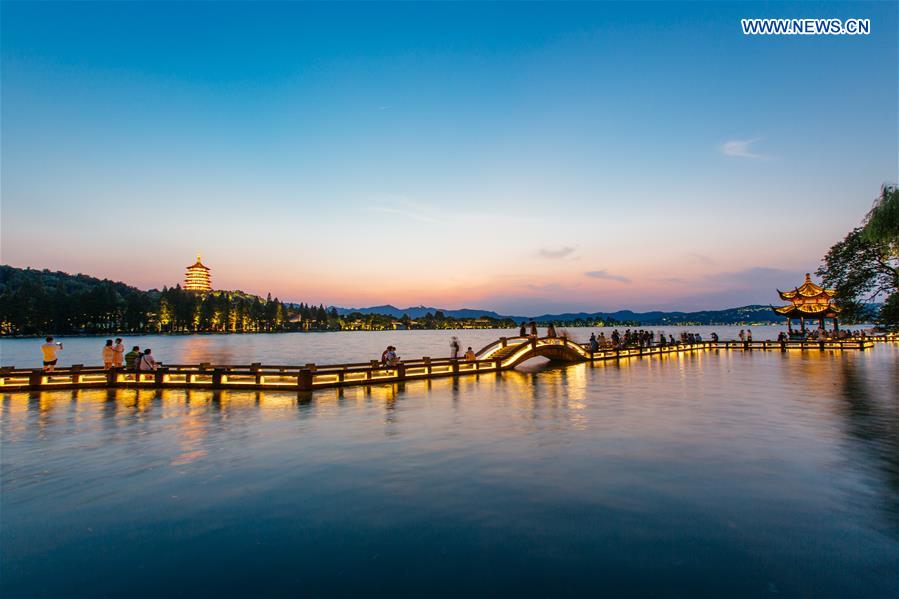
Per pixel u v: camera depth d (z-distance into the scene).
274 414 16.45
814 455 10.98
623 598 5.54
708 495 8.57
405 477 9.63
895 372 28.42
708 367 34.25
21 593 5.73
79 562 6.43
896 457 10.81
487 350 36.19
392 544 6.85
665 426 14.23
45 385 22.66
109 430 13.96
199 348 103.06
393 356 26.42
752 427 13.98
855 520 7.53
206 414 16.48
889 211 17.42
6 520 7.70
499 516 7.74
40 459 10.98
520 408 17.53
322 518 7.72
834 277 24.92
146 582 5.96
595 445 12.04
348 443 12.35
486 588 5.76
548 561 6.35
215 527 7.43
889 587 5.73
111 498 8.60
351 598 5.58
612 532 7.16
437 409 17.34
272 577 6.04
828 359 38.94
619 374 29.83
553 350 36.84
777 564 6.24
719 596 5.57
